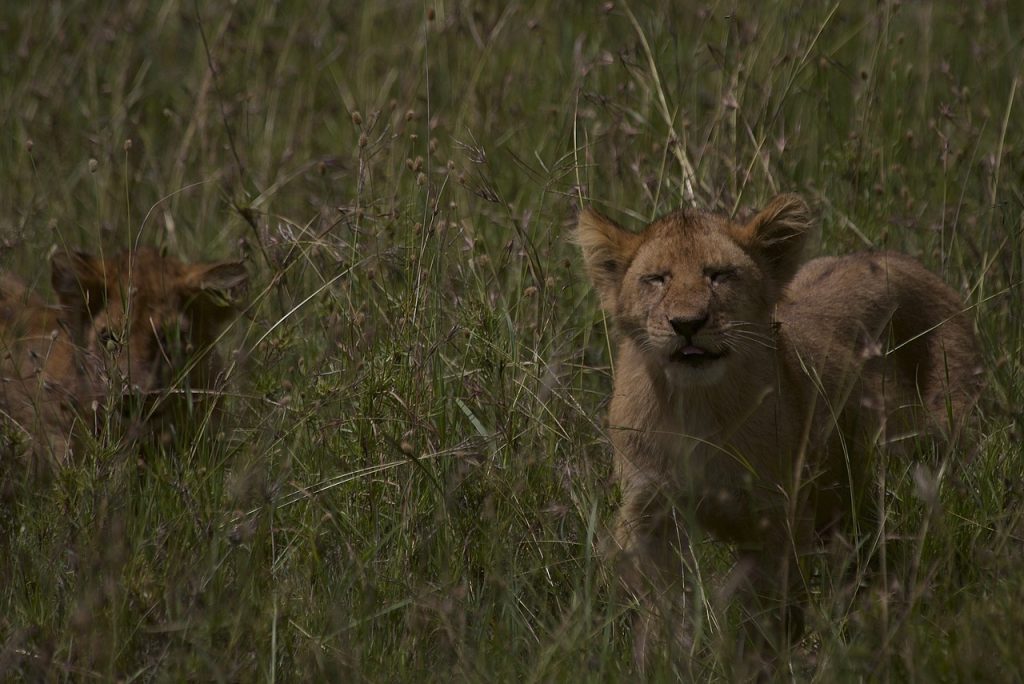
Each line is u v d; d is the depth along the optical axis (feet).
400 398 31.58
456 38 51.34
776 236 31.63
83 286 36.68
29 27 55.01
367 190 41.06
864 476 30.58
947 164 40.09
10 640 25.72
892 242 40.93
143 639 25.80
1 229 43.80
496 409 31.68
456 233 36.35
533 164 44.80
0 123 50.39
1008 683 23.72
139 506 29.17
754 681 26.76
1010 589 25.91
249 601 26.30
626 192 42.75
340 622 26.35
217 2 60.39
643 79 44.60
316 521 29.53
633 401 30.81
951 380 34.60
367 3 57.62
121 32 57.21
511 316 35.45
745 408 29.99
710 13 44.50
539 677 24.66
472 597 28.76
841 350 33.17
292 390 33.17
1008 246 36.81
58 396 34.94
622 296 31.22
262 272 40.55
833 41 52.29
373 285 34.71
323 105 55.62
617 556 28.35
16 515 31.17
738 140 42.42
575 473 30.96
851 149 42.50
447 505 29.48
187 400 34.06
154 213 47.78
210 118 51.06
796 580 29.78
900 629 25.00
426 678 26.20
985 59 48.80
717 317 29.66
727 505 30.58
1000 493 30.55
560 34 53.57
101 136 49.73
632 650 27.45
